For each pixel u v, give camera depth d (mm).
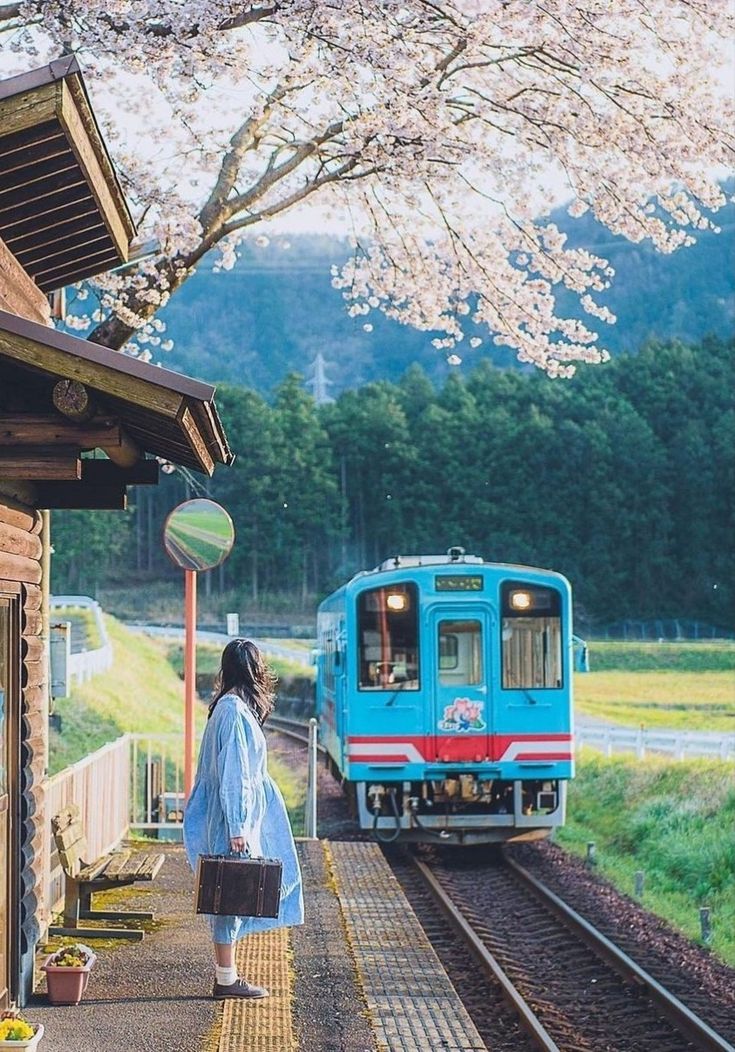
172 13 12453
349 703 17875
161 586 123625
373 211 16688
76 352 6539
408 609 17969
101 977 9000
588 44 13648
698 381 140250
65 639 13820
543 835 18578
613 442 128375
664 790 20594
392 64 13227
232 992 8414
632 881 16828
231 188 14312
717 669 73312
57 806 11414
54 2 12398
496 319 17172
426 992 8836
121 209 8570
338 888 12914
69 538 114125
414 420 137500
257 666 8242
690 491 126000
